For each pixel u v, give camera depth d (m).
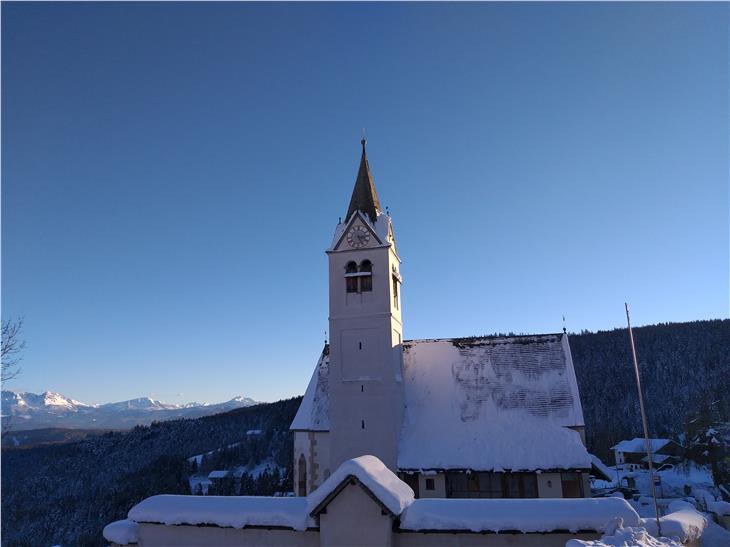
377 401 40.81
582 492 36.56
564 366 43.41
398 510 22.56
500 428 40.12
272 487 118.94
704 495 43.84
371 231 43.62
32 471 174.50
